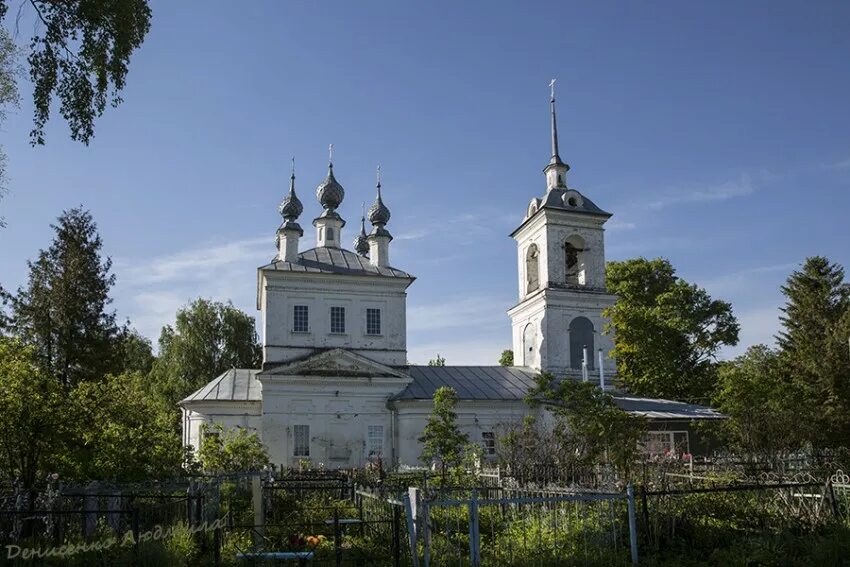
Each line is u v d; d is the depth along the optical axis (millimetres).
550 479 27188
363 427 44688
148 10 19172
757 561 14938
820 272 57438
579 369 50125
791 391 44625
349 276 47094
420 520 16328
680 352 58219
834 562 14508
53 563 15078
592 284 51656
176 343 67562
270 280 46281
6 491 19250
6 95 20219
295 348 45781
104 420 23172
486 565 14742
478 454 35625
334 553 16656
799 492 18000
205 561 16031
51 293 46500
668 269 64438
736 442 37406
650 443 36000
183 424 45531
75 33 18594
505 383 48594
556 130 54188
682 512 17016
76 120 19031
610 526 16031
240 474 27266
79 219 49062
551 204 51500
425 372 49062
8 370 21203
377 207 50656
